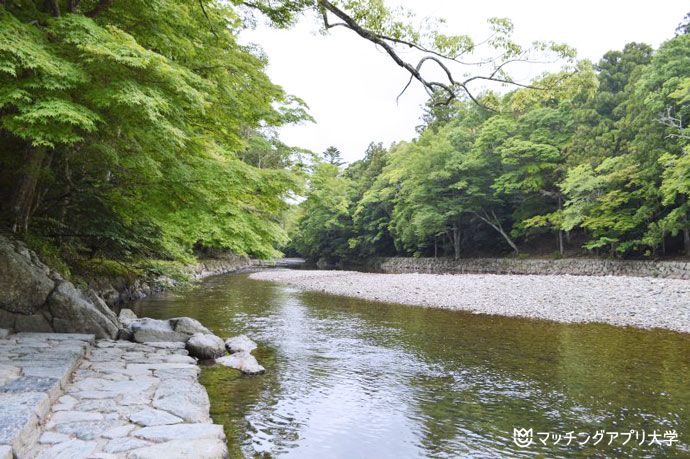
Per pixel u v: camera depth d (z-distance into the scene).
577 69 6.25
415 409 4.99
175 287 12.22
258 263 46.22
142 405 3.93
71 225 9.59
